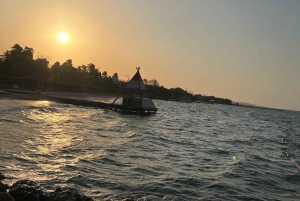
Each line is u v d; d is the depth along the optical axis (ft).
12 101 187.42
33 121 105.81
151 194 38.81
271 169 59.67
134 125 135.44
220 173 53.16
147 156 63.52
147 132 111.55
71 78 494.59
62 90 457.27
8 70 342.44
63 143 69.56
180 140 95.91
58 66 507.71
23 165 47.39
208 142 96.27
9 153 54.03
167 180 45.75
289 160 71.72
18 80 349.00
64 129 94.48
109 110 222.28
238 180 49.32
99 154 60.44
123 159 58.08
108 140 81.10
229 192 42.39
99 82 586.86
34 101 216.33
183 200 37.60
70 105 229.66
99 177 44.42
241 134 132.98
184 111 353.72
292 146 101.96
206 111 430.61
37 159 52.11
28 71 375.25
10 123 93.66
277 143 107.04
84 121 127.44
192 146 84.64
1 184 31.76
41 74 347.97
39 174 43.32
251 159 69.00
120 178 44.86
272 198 41.39
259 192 43.65
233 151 79.61
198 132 128.16
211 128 155.53
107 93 621.31
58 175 43.52
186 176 49.01
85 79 549.54
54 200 30.25
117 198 36.22
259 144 99.81
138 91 224.12
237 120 263.90
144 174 48.39
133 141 83.25
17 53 404.98
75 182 41.04
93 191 38.29
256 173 54.90
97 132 96.27
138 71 226.38
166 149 75.36
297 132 181.57
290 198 42.14
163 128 135.03
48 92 359.25
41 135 77.87
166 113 268.21
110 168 50.42
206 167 57.67
